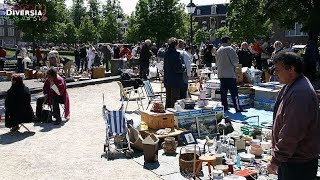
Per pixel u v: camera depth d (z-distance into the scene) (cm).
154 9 4756
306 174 398
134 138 858
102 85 2002
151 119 916
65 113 1151
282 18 2730
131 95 1584
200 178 655
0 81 2277
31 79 2289
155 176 684
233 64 1174
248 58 1633
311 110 374
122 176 688
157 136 855
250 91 1317
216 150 788
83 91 1780
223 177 601
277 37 5269
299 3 2536
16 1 3419
